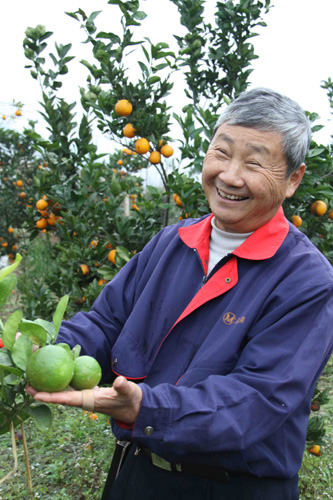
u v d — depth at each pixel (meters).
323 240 3.59
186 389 1.26
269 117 1.37
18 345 1.22
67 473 3.19
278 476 1.40
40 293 4.07
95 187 3.86
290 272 1.42
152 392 1.21
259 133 1.38
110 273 3.46
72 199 3.79
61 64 3.90
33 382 1.17
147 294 1.61
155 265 1.71
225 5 4.16
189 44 4.17
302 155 1.45
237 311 1.42
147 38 3.29
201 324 1.48
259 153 1.38
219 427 1.19
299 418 1.42
